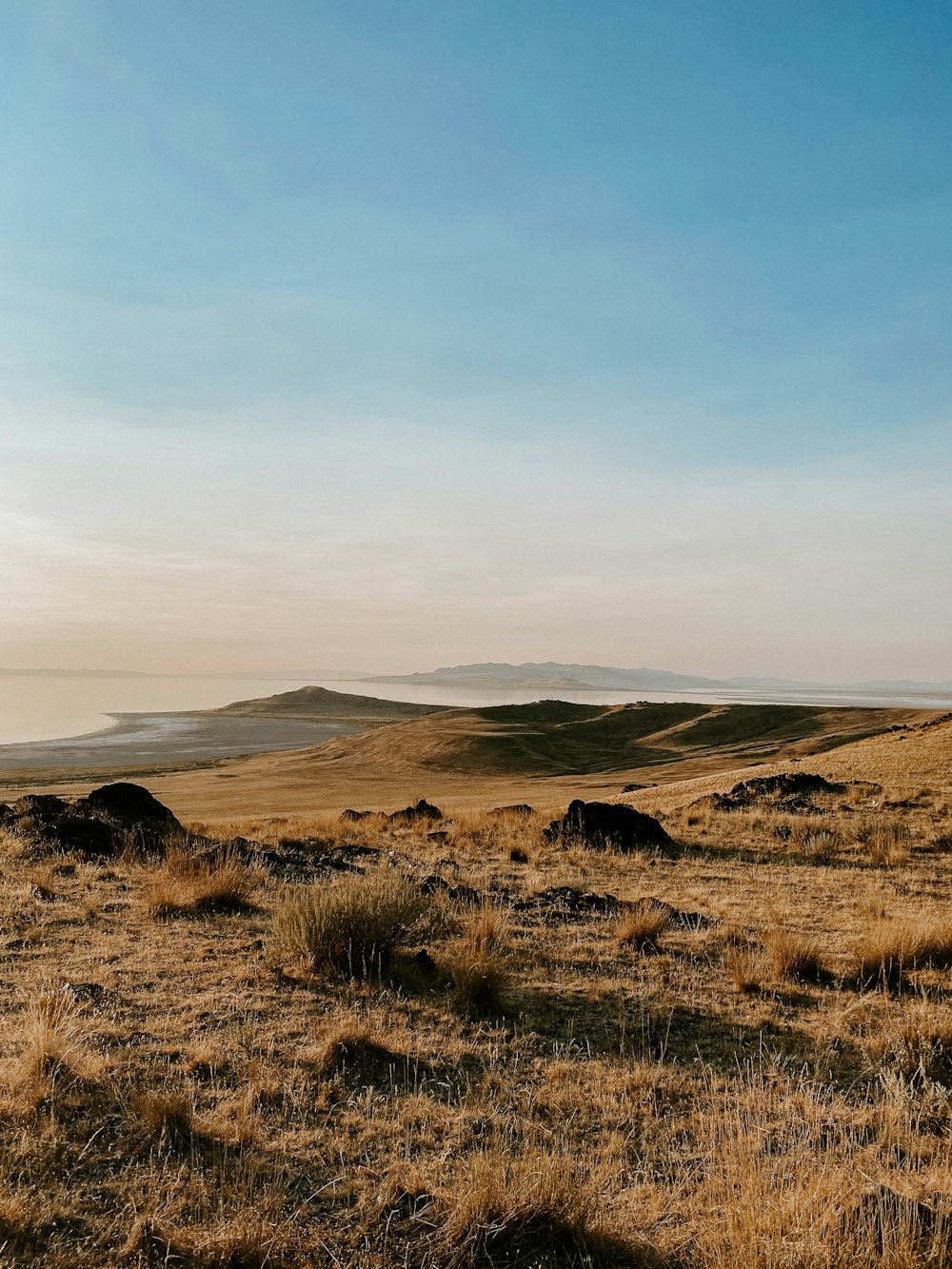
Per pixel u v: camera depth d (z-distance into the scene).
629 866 14.68
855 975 7.79
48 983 6.75
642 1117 4.93
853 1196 3.64
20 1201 3.56
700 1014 6.83
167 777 87.25
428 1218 3.77
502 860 15.47
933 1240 3.33
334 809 47.62
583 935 9.40
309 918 7.79
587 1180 4.11
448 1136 4.57
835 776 26.08
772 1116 4.93
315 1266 3.41
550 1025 6.47
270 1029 6.03
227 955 7.96
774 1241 3.28
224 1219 3.65
